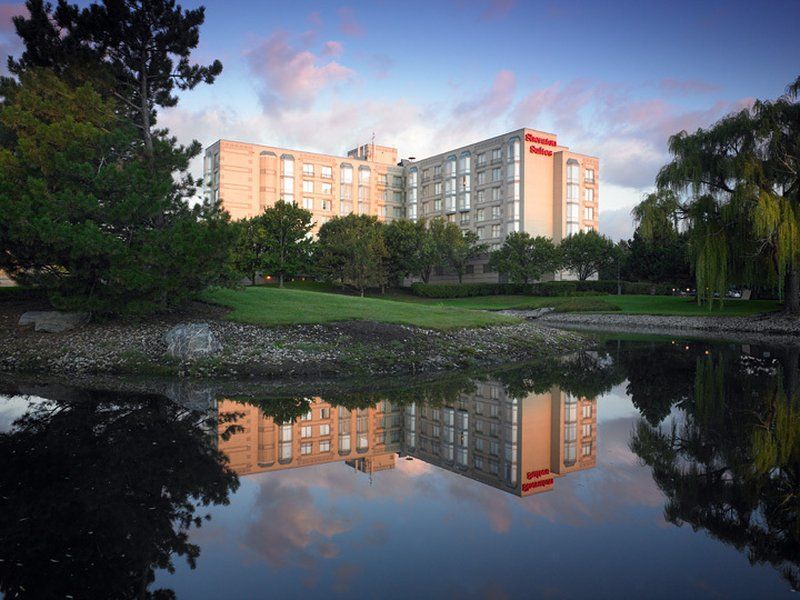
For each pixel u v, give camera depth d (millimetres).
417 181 100812
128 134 18969
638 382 16891
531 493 7238
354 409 12758
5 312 21594
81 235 16547
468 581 4785
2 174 17625
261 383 15891
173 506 6547
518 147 81812
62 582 4699
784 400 13742
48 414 11172
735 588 4660
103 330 19734
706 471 8133
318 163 93938
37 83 19672
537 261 73562
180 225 18672
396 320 24438
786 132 35562
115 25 20844
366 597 4484
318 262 68812
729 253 37938
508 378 17719
